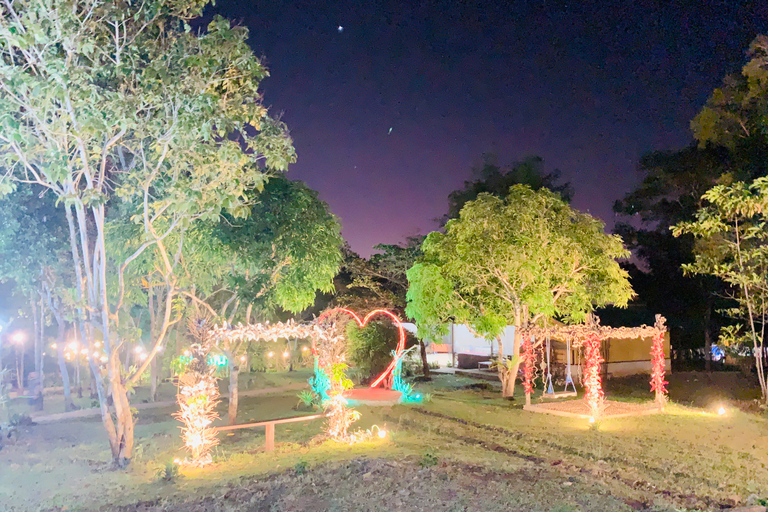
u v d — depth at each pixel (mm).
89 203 9383
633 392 21109
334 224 13672
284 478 8805
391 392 18266
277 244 12828
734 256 17625
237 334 10977
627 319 28656
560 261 17266
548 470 9375
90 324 10430
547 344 20203
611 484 8617
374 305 26266
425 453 10148
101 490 8609
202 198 9875
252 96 10406
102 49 9516
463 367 29172
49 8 8820
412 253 27734
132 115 9258
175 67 9773
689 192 29859
